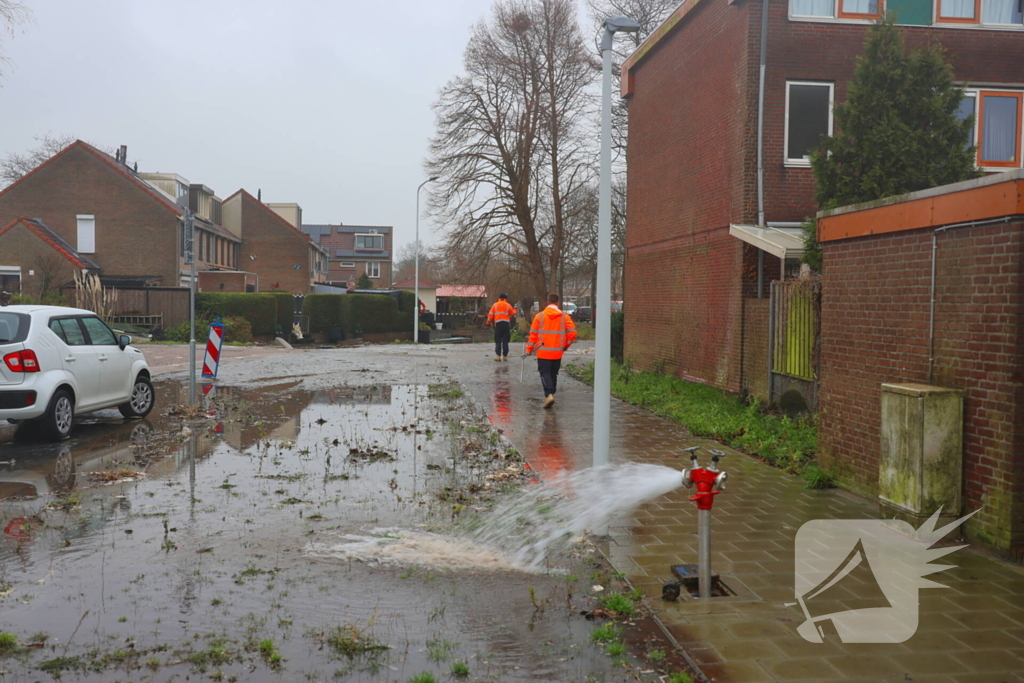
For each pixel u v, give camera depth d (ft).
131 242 151.84
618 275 131.03
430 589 16.60
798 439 31.63
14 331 32.53
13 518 21.80
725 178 47.47
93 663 13.09
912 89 34.83
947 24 47.47
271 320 126.82
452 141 120.88
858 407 23.86
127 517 21.91
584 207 123.03
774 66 45.29
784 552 18.58
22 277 131.44
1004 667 12.84
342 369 68.95
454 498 24.11
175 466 28.76
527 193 122.93
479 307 180.45
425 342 144.97
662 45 58.08
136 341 102.47
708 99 50.01
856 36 45.93
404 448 32.27
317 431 36.52
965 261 19.15
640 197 63.52
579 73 118.93
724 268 47.52
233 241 193.16
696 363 51.85
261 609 15.46
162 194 164.55
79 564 18.02
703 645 13.70
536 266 126.41
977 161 48.03
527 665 13.12
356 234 290.35
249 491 25.00
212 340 58.18
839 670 12.74
